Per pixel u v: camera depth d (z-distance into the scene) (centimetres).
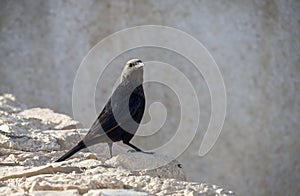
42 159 758
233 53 1733
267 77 1736
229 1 1752
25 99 1750
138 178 626
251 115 1716
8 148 797
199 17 1739
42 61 1766
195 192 589
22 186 595
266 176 1708
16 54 1773
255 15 1753
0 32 1780
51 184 579
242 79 1725
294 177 1717
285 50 1750
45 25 1773
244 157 1703
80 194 567
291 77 1745
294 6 1777
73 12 1775
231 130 1703
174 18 1738
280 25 1758
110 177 610
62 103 1747
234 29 1742
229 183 1692
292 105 1736
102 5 1761
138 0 1752
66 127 1009
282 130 1728
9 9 1778
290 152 1723
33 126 960
